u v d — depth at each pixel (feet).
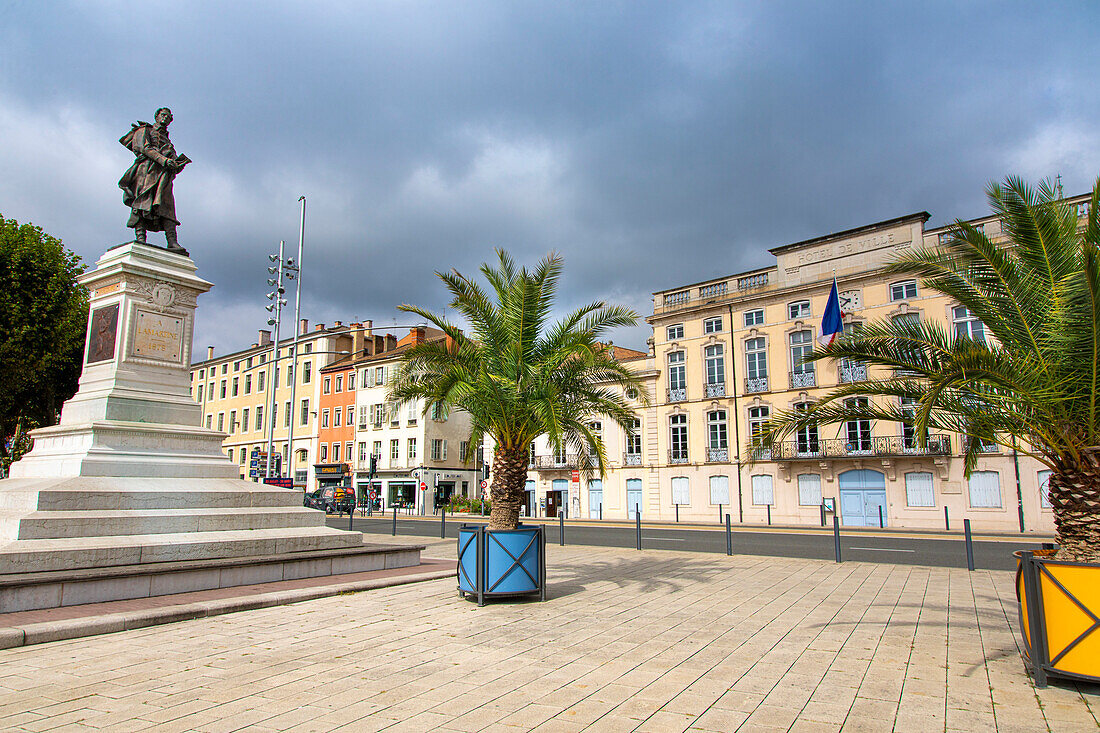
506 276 37.60
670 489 129.39
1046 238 20.51
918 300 105.50
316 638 22.94
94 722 14.84
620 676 18.47
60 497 30.35
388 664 19.66
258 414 201.77
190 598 28.43
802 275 119.34
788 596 32.04
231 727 14.55
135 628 24.20
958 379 20.59
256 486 38.58
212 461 38.09
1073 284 19.22
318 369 190.29
